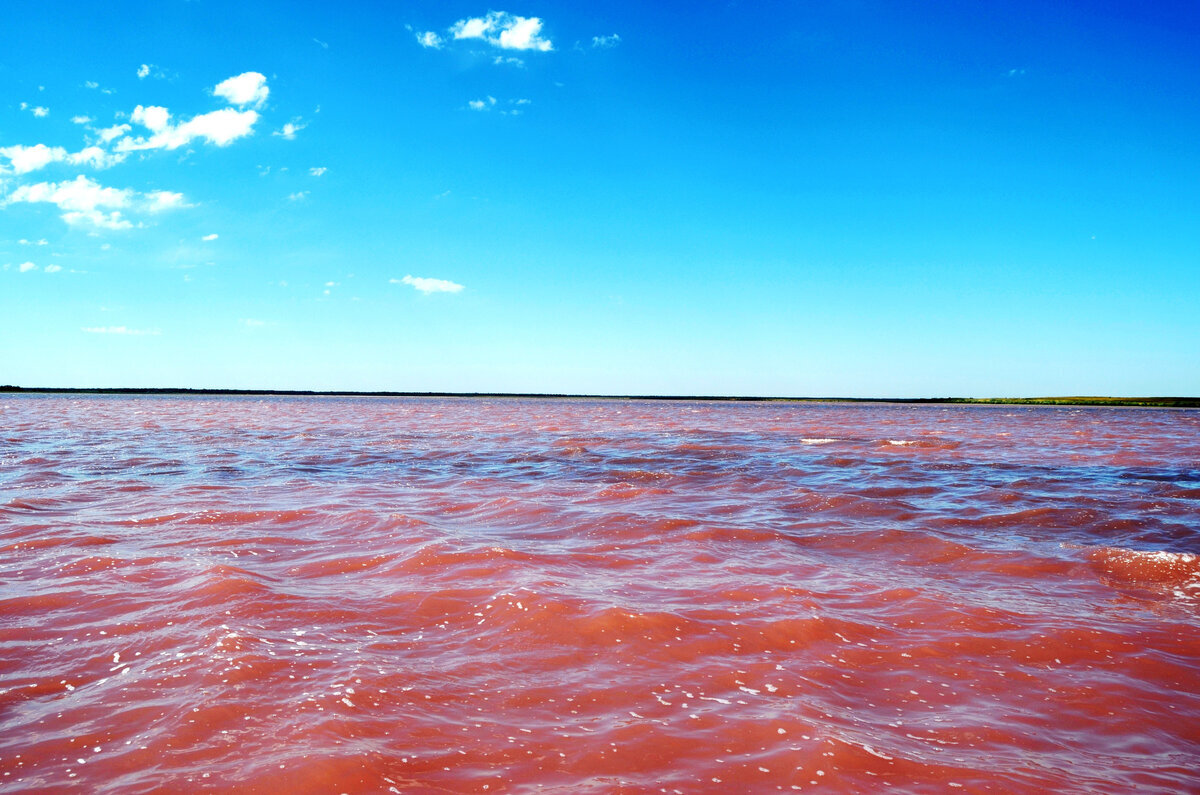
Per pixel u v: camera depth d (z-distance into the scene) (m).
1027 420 61.84
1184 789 4.03
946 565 9.27
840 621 6.85
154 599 7.03
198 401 116.00
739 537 10.74
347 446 26.17
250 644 5.82
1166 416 78.62
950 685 5.48
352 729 4.45
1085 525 11.95
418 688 5.14
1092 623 6.91
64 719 4.56
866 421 56.97
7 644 5.84
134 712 4.65
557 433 35.19
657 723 4.70
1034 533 11.31
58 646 5.80
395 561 8.77
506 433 34.72
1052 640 6.43
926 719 4.89
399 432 34.66
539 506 13.27
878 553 9.92
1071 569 9.04
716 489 15.94
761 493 15.35
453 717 4.72
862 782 4.00
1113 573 8.83
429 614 6.85
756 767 4.14
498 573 8.27
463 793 3.80
